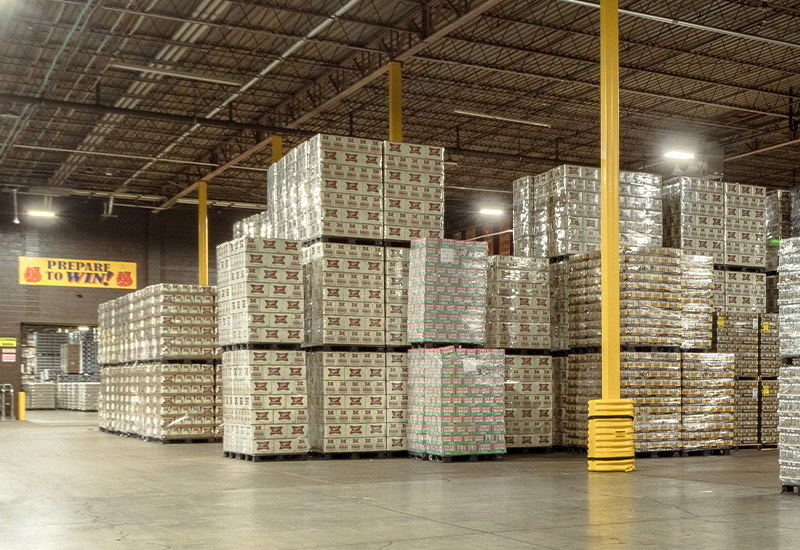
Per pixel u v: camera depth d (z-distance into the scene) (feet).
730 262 53.88
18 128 79.00
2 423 87.25
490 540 22.04
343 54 65.21
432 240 44.50
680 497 30.12
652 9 58.23
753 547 21.09
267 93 74.28
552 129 87.61
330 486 33.24
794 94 75.82
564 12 58.44
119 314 68.54
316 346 45.44
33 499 30.07
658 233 51.80
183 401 58.29
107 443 58.03
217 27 59.52
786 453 31.07
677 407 46.39
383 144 46.47
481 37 62.69
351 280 45.14
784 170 102.68
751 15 59.16
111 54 63.26
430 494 30.86
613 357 39.91
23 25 57.82
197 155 92.22
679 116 82.23
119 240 109.70
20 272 104.58
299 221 47.34
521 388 47.91
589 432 39.32
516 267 48.73
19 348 104.01
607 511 26.86
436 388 43.01
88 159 92.22
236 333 45.29
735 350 52.34
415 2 55.72
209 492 31.60
